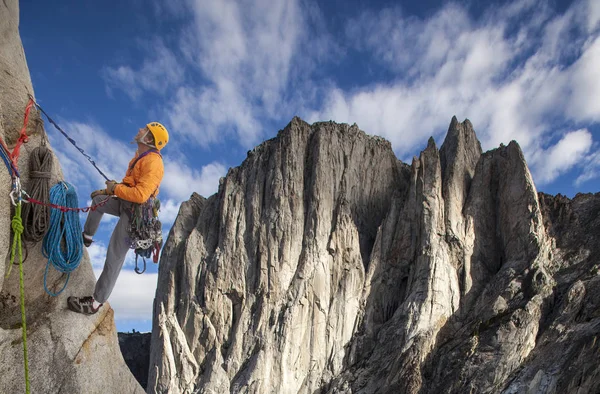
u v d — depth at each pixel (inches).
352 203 3275.1
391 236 3029.0
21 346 225.0
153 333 2891.2
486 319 2379.4
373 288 2893.7
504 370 2065.7
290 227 2987.2
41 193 217.2
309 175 3216.0
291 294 2790.4
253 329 2701.8
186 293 2938.0
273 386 2511.1
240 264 2935.5
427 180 3021.7
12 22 250.2
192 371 2694.4
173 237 3282.5
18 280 221.5
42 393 229.1
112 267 248.2
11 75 233.0
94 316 269.6
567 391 1765.5
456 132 3324.3
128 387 287.3
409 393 2183.8
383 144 3595.0
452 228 2849.4
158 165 244.2
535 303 2278.5
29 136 231.6
